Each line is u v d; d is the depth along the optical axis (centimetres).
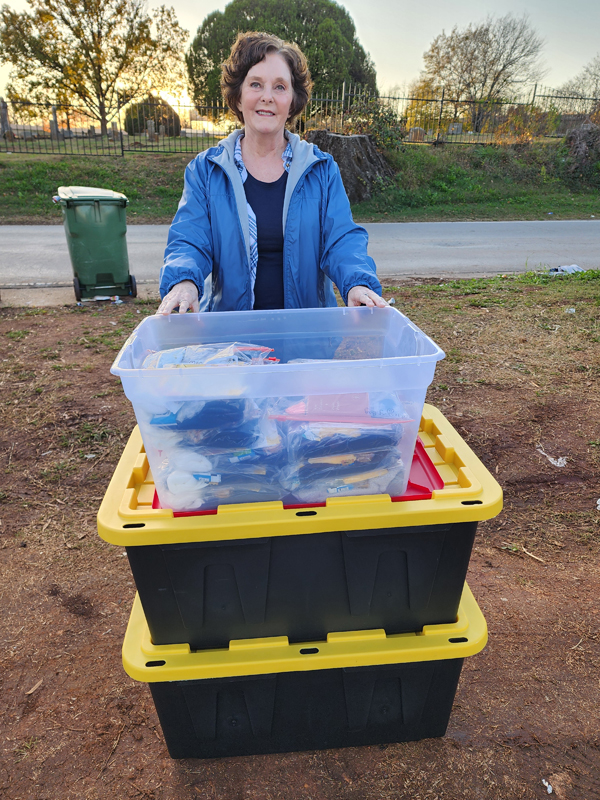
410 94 2927
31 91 2377
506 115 2119
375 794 176
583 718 200
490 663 222
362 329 196
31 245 1041
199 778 182
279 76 199
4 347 539
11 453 366
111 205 681
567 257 1005
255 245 218
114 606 252
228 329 192
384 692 177
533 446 364
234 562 147
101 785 180
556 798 175
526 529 297
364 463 145
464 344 533
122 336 570
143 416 133
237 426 137
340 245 213
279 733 182
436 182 1736
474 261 962
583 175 1917
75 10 2147
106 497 152
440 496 149
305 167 210
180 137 2158
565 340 537
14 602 254
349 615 161
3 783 181
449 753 188
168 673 154
